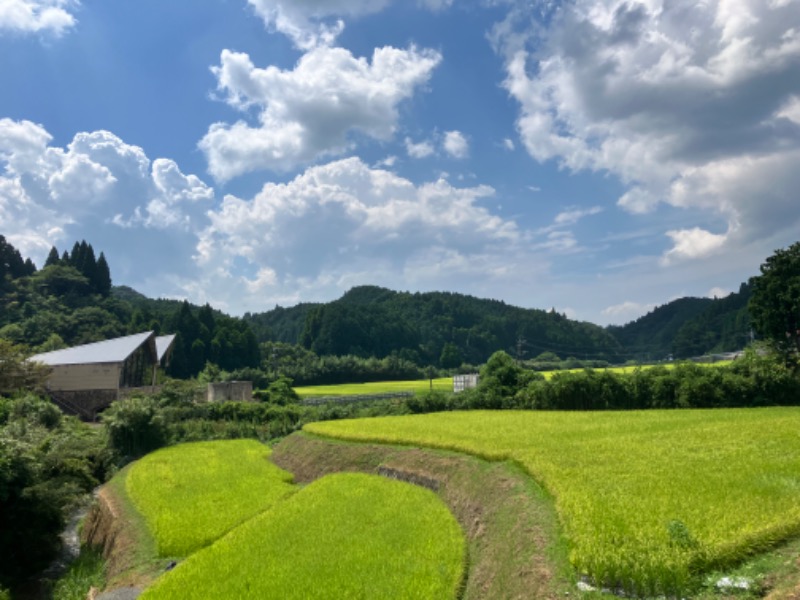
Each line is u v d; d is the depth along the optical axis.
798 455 17.67
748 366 38.62
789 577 9.23
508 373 49.06
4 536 21.11
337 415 53.06
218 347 109.50
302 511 19.66
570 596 10.21
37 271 126.06
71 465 28.38
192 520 21.55
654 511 12.80
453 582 13.61
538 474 17.03
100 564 21.78
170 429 45.47
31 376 57.38
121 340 75.06
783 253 45.91
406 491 21.58
